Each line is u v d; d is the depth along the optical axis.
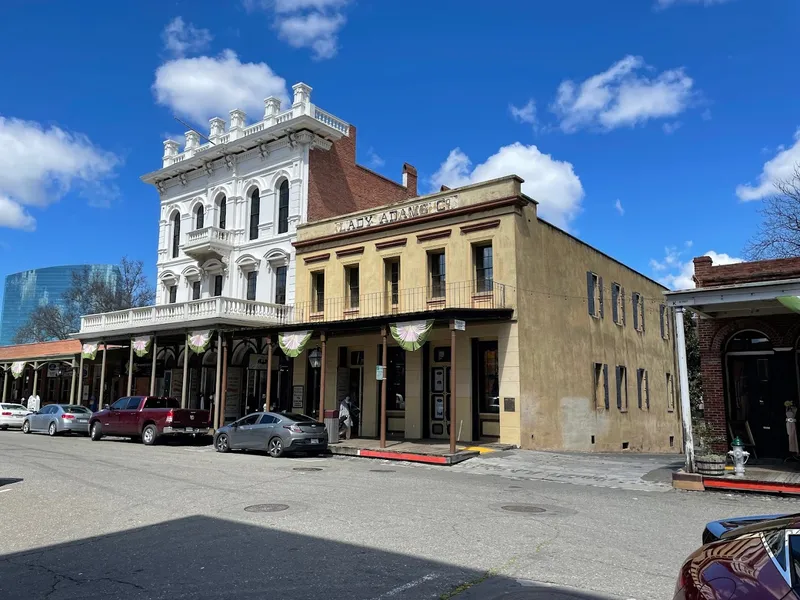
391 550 7.21
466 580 6.09
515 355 19.50
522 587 5.87
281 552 7.16
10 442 23.09
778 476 12.39
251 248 29.09
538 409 20.31
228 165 30.61
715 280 16.22
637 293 30.92
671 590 5.81
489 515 9.30
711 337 16.06
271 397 27.66
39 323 61.84
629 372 28.45
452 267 21.50
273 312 26.36
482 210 20.97
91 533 8.29
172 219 33.84
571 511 9.79
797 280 11.98
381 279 23.56
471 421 20.56
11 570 6.62
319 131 28.02
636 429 28.33
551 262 22.45
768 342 15.55
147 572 6.47
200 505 10.15
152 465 15.66
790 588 3.29
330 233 25.69
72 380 36.53
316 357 25.61
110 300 57.12
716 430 15.71
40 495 11.20
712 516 9.56
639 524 8.85
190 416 22.39
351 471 14.74
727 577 3.58
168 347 31.34
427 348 22.41
